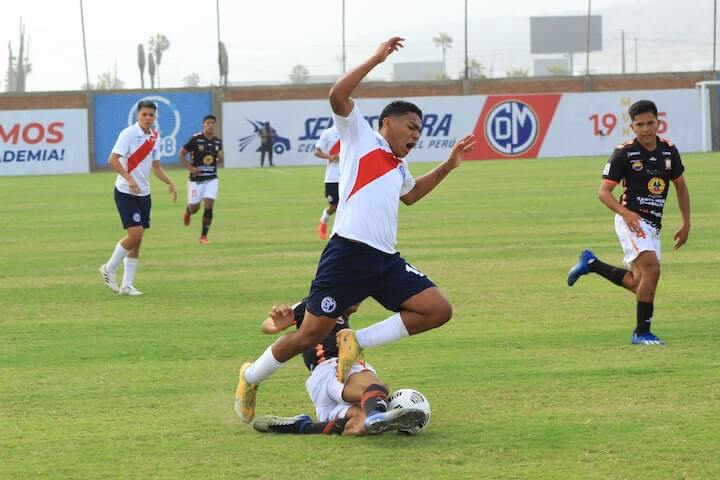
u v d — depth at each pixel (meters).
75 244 46.25
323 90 122.81
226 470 14.84
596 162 98.31
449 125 110.69
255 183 84.56
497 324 25.94
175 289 32.81
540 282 32.50
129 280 31.94
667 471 14.40
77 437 16.70
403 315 16.73
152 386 20.19
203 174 45.69
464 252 39.94
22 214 61.16
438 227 48.88
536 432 16.45
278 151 112.00
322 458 15.29
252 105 111.44
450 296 30.17
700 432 16.25
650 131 22.95
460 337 24.41
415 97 114.31
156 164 33.19
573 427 16.69
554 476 14.27
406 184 17.64
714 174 76.50
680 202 23.81
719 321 25.80
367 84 125.31
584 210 55.34
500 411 17.78
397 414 15.34
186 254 41.72
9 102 118.12
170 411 18.28
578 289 31.14
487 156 110.88
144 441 16.42
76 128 107.25
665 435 16.14
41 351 23.66
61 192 78.75
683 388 19.14
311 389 17.08
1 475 14.80
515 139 111.06
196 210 46.16
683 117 111.12
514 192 67.50
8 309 29.55
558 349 22.91
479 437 16.22
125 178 31.28
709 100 112.62
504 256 38.56
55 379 20.86
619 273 24.22
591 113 111.19
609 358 21.88
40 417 17.98
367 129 16.67
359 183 16.52
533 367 21.14
